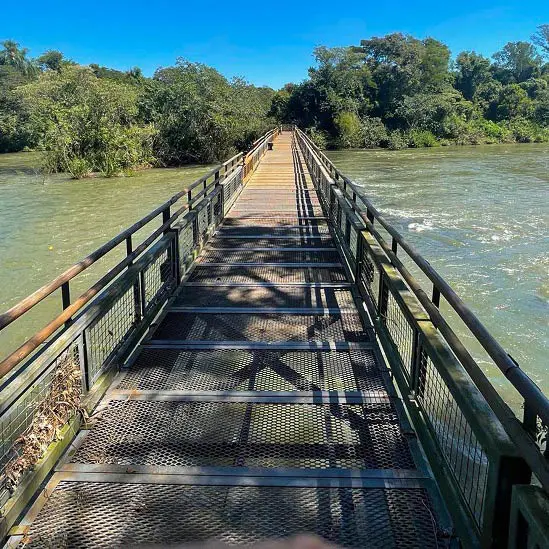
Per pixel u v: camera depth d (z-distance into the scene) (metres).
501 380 5.51
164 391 3.53
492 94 68.44
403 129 55.25
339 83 56.38
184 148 30.11
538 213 14.69
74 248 10.99
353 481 2.61
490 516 1.84
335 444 2.93
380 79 58.47
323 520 2.36
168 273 5.43
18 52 76.12
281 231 8.56
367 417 3.20
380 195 18.66
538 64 81.38
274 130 37.25
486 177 23.78
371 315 4.61
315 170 13.32
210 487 2.59
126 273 4.05
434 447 2.64
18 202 17.11
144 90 30.97
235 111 32.06
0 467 2.44
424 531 2.29
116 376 3.73
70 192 19.36
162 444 2.94
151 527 2.33
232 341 4.34
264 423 3.15
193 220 6.70
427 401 2.89
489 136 57.59
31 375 2.55
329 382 3.63
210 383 3.64
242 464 2.77
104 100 25.58
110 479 2.65
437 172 26.36
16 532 2.30
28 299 2.56
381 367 3.82
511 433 1.66
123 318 4.03
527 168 27.62
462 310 2.24
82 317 3.23
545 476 1.41
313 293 5.55
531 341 6.53
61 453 2.82
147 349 4.20
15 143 44.22
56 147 24.64
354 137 51.81
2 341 6.57
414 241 11.65
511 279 8.87
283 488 2.58
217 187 9.10
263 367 3.88
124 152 24.86
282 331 4.57
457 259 10.14
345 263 6.53
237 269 6.47
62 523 2.36
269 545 2.21
